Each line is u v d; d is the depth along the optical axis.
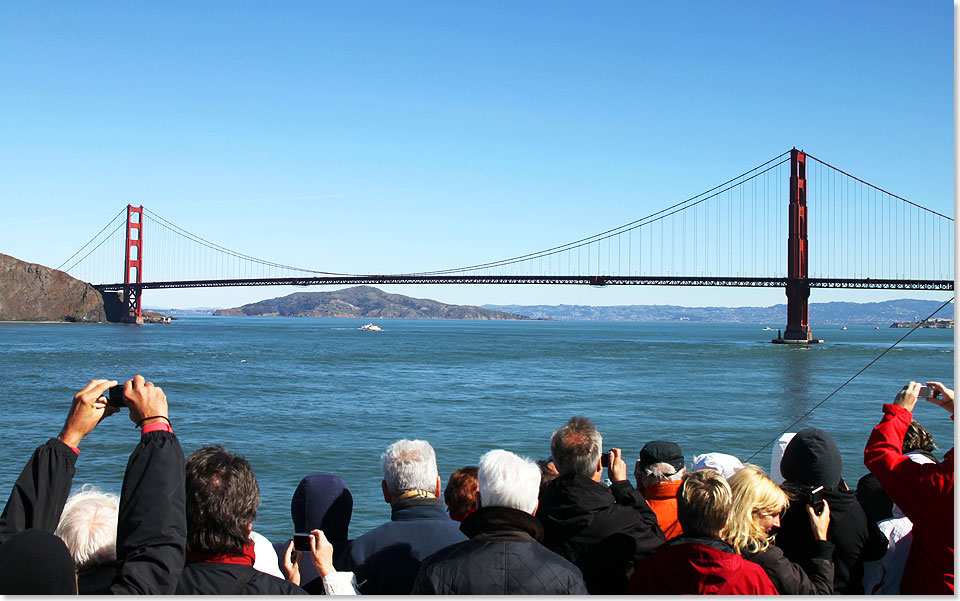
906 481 4.18
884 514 5.57
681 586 4.05
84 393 3.68
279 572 5.12
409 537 4.89
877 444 4.39
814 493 4.87
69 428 3.64
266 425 34.78
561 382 57.72
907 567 4.38
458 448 29.66
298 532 5.21
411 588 4.73
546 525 5.02
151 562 3.28
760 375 65.75
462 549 4.09
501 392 50.16
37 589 2.84
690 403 44.44
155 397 3.70
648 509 5.49
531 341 141.25
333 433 32.62
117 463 25.50
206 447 3.96
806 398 47.16
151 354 89.12
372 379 59.06
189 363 75.69
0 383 54.22
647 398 47.03
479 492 4.28
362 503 19.70
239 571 3.64
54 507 3.52
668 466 6.04
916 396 4.60
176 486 3.46
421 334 181.38
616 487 5.53
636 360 85.56
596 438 5.17
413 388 52.28
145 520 3.35
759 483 4.23
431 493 5.16
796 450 4.92
